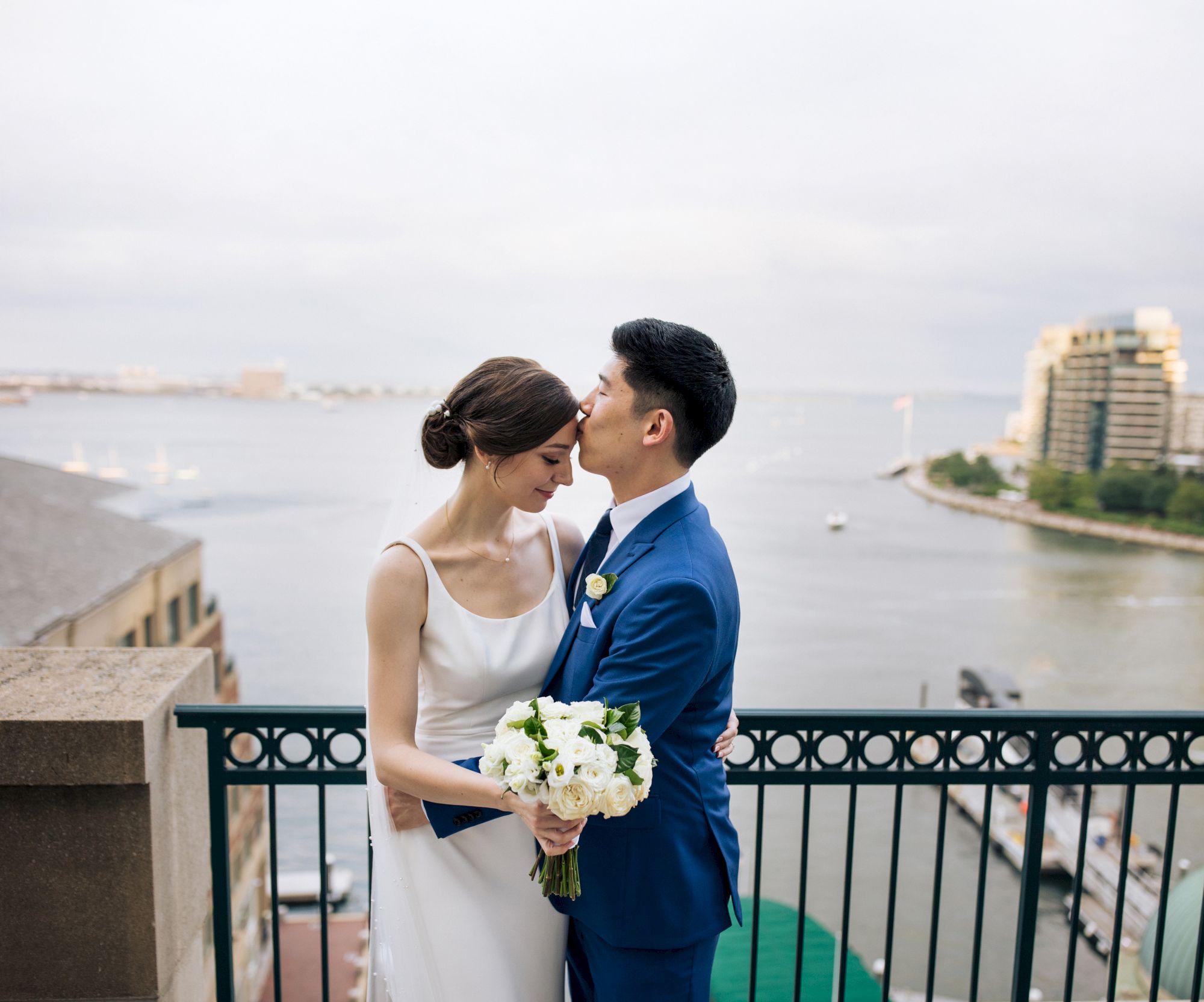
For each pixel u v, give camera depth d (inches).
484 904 71.0
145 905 78.4
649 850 63.7
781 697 2011.6
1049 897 1112.8
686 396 61.7
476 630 69.5
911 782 81.4
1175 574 3459.6
